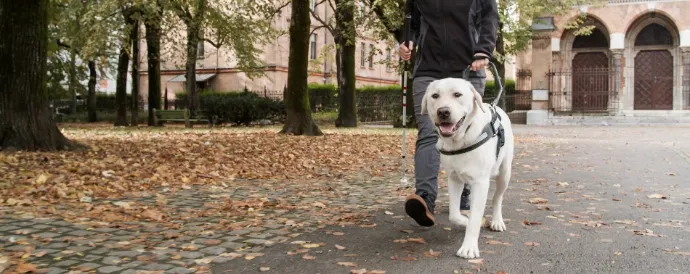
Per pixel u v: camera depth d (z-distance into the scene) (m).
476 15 4.76
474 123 3.93
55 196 6.81
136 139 16.11
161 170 9.05
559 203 6.40
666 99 29.28
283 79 40.25
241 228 5.14
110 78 45.91
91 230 5.02
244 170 9.56
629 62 29.67
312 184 8.27
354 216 5.69
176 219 5.60
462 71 4.77
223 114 26.58
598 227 5.09
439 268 3.79
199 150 12.27
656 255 4.12
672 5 28.09
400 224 5.27
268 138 15.77
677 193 7.06
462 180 4.13
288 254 4.22
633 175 8.88
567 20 29.52
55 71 34.09
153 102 27.80
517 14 23.62
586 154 12.48
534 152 13.09
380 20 18.61
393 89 35.19
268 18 25.31
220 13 26.59
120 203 6.41
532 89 29.67
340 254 4.20
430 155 4.68
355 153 12.73
